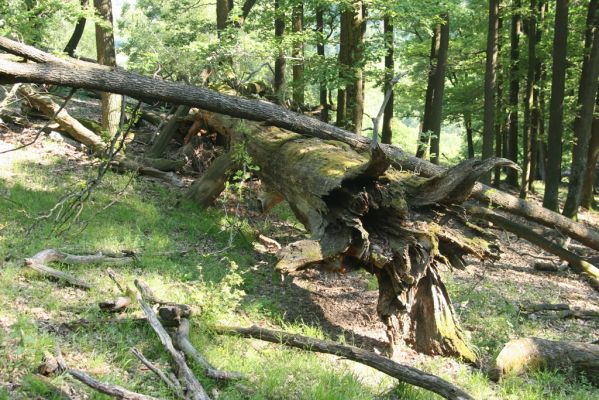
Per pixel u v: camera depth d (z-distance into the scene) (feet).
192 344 19.51
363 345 23.88
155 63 33.12
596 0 55.01
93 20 36.06
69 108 53.83
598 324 30.32
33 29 32.89
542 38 64.64
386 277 23.34
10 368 15.74
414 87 81.30
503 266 40.60
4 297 19.99
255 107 27.66
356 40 45.83
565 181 93.56
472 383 21.77
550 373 23.15
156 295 22.85
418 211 23.58
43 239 26.18
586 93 49.14
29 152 40.50
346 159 25.59
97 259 25.25
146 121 51.90
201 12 62.44
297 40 44.55
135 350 16.81
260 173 31.71
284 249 21.67
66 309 20.44
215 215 36.37
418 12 44.60
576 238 34.37
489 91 54.29
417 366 22.75
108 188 36.76
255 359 19.98
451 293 31.63
